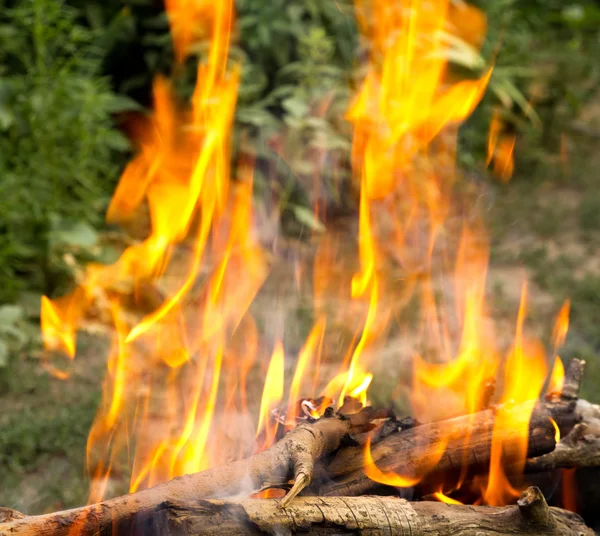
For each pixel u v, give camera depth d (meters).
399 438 3.10
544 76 9.84
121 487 4.09
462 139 8.72
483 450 3.10
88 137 6.49
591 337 6.05
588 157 9.66
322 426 2.96
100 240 6.98
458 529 2.74
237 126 7.66
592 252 7.56
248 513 2.49
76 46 7.70
